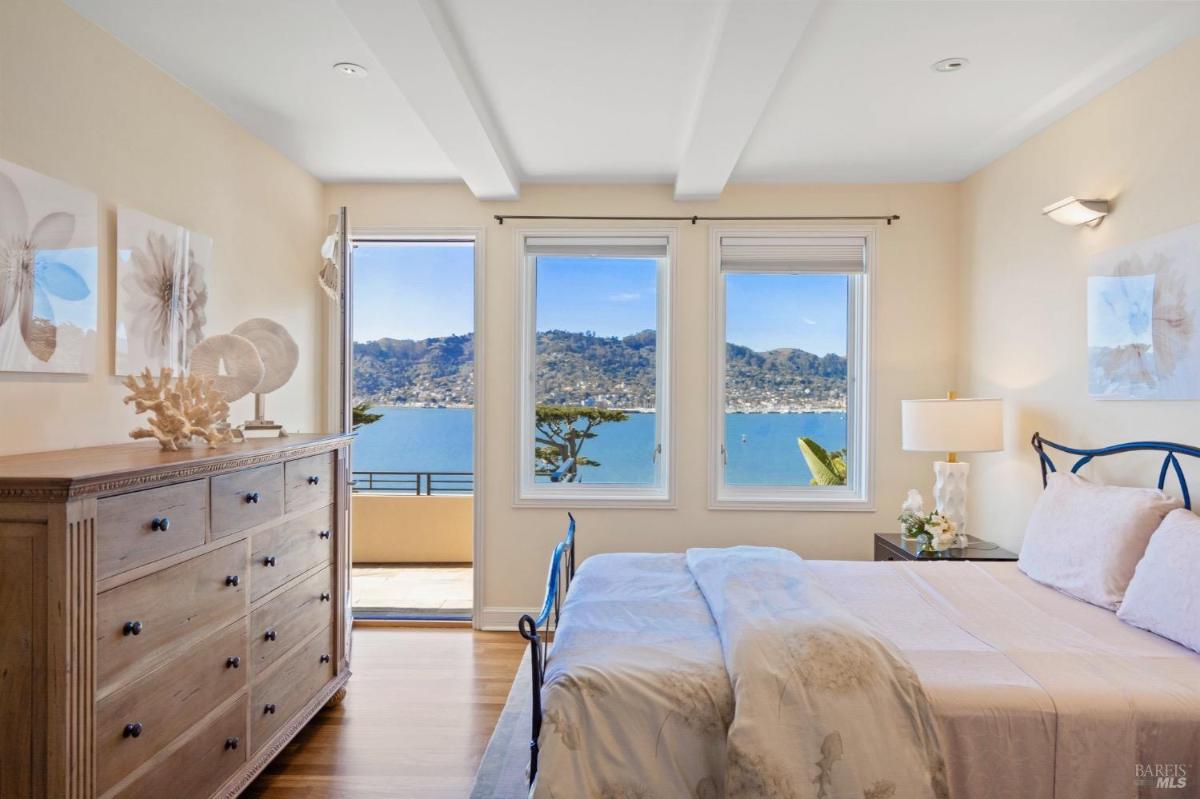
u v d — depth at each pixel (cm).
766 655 171
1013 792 159
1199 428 234
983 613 227
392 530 573
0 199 189
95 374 228
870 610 230
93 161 226
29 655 146
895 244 404
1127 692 165
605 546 406
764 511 405
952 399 337
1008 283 350
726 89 254
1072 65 258
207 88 279
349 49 246
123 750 161
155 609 174
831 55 250
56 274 209
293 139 337
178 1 214
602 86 275
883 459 403
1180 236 239
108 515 157
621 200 408
